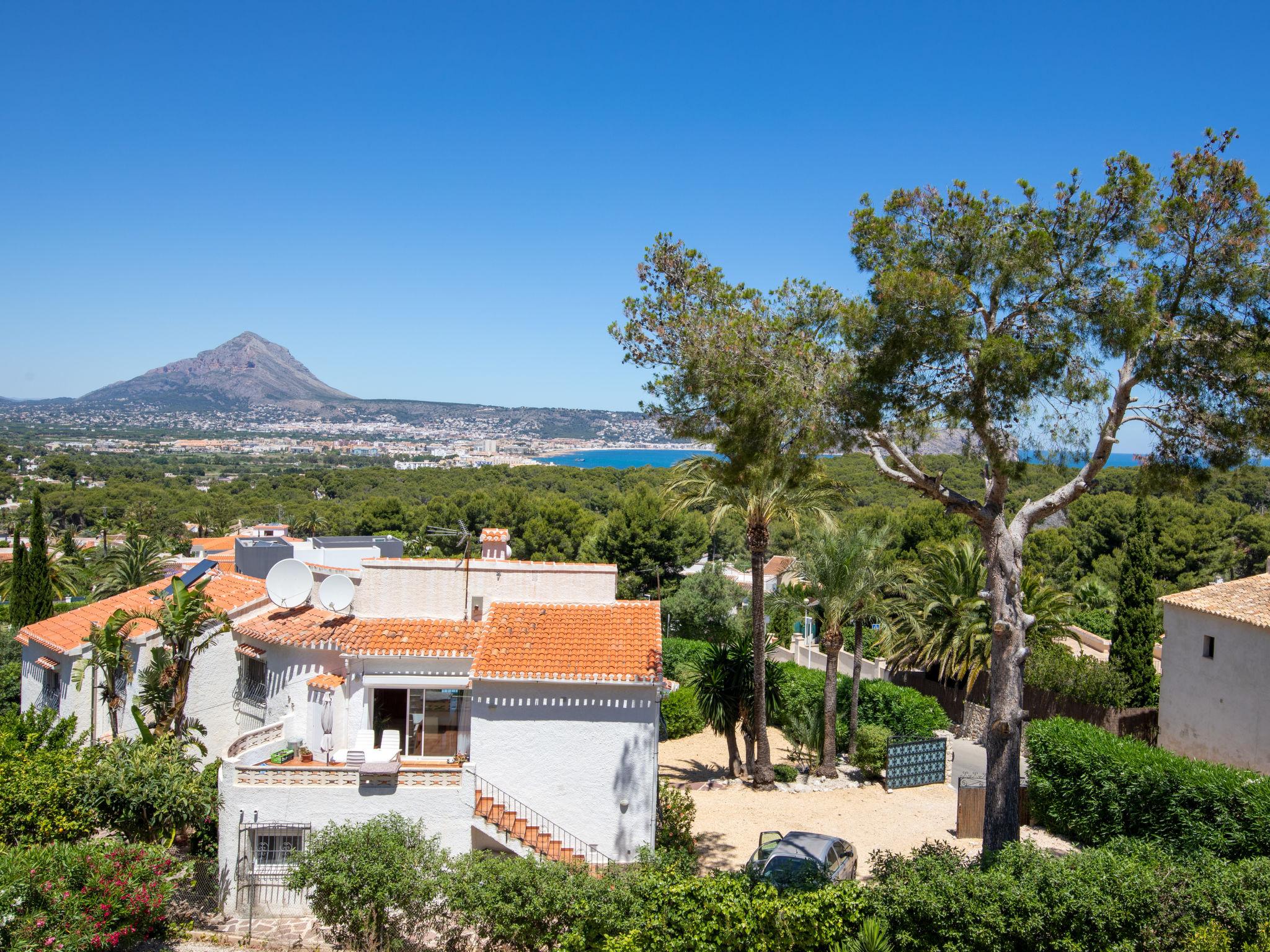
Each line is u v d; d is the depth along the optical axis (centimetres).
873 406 1534
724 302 1659
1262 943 1171
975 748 3020
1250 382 1376
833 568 2545
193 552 5788
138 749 1867
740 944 1313
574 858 1747
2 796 1691
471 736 1878
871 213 1650
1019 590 1611
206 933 1602
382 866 1496
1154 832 1845
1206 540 5788
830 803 2378
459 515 7188
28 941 1250
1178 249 1480
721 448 1586
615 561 5972
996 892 1266
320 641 1998
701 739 3222
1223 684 2366
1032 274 1477
